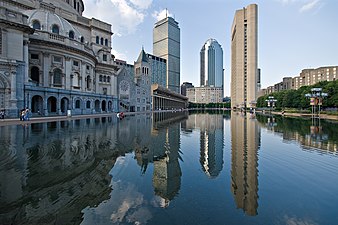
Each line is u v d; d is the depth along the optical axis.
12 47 36.28
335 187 6.82
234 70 175.12
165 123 31.39
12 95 34.84
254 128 24.83
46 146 12.41
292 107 76.38
